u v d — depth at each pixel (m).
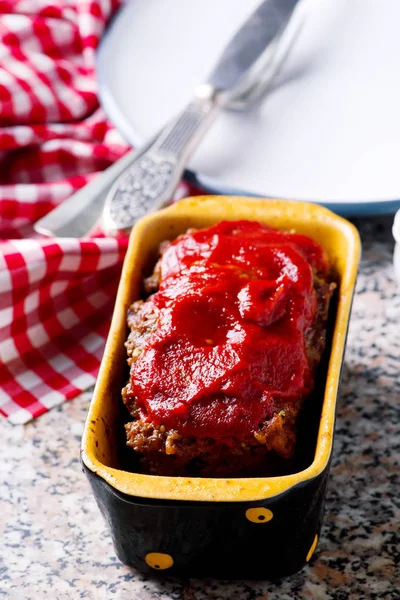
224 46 1.75
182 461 0.96
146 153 1.45
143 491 0.87
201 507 0.87
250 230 1.12
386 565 1.03
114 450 0.98
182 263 1.07
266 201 1.18
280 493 0.86
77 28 1.81
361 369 1.25
